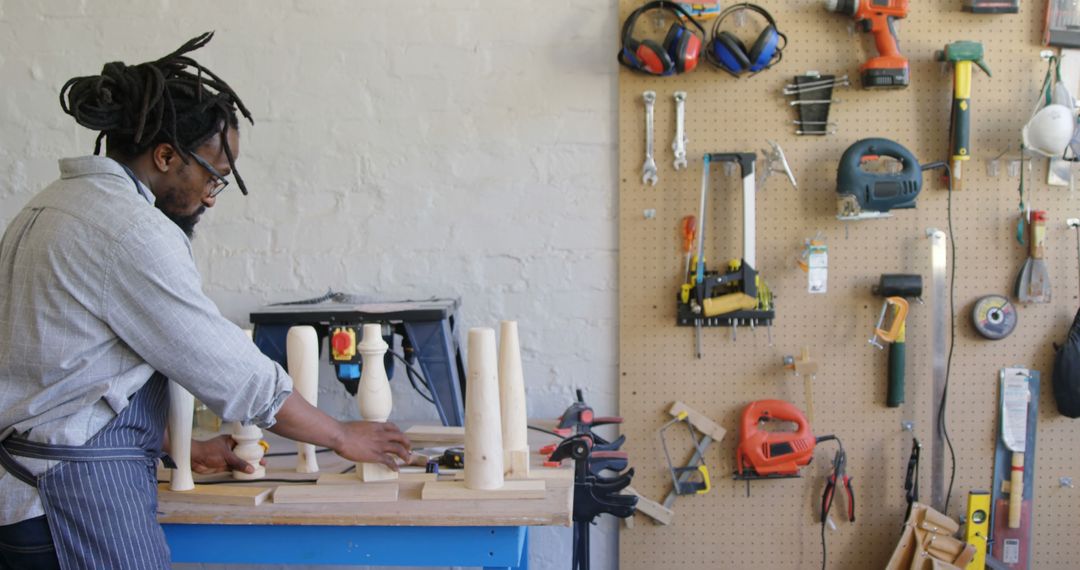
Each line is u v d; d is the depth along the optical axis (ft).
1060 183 8.16
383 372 5.98
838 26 8.08
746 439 8.25
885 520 8.47
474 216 8.41
